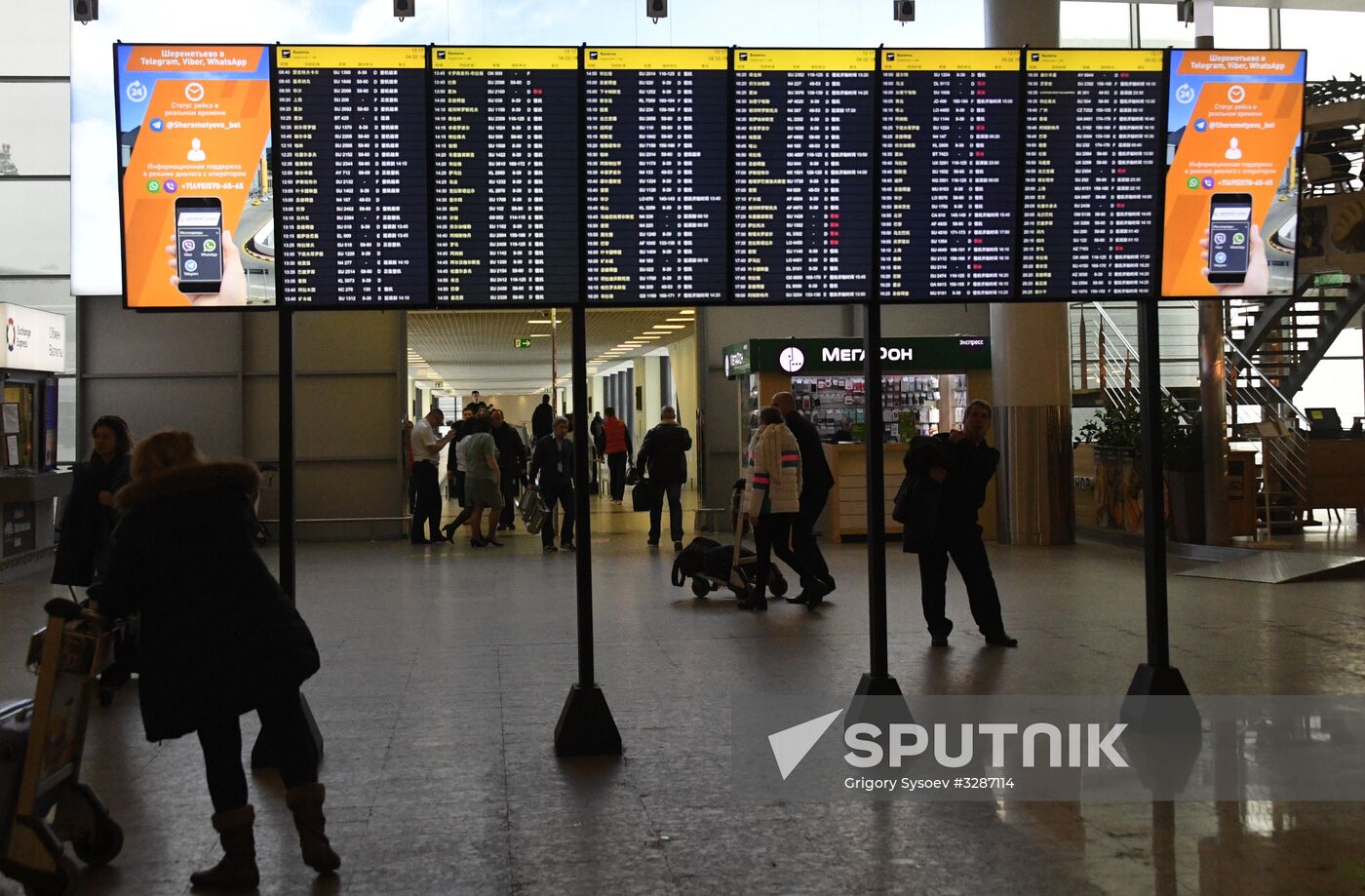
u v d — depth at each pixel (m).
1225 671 7.92
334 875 4.55
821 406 17.80
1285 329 19.73
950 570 13.33
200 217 6.12
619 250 6.34
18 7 18.47
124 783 5.79
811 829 4.98
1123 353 20.61
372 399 18.75
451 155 6.22
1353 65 20.41
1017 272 6.64
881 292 6.55
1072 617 10.13
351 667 8.49
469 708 7.22
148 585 4.46
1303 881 4.33
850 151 6.47
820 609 10.82
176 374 18.44
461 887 4.41
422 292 6.24
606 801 5.38
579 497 6.28
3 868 4.32
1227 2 18.17
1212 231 6.74
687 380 30.47
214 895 4.38
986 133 6.57
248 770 5.98
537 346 32.56
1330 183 17.91
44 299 18.69
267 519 18.44
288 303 6.19
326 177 6.18
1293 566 12.24
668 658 8.63
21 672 8.38
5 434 14.43
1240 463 16.19
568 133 6.28
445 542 17.75
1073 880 4.37
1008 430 16.03
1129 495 16.09
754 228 6.42
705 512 19.16
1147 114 6.66
